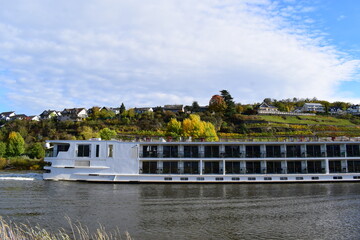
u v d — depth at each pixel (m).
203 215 23.83
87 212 24.41
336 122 112.62
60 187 35.59
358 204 27.67
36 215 23.34
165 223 21.67
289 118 115.81
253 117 113.44
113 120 117.12
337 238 18.94
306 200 29.25
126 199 29.23
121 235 19.08
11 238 17.16
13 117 157.75
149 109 139.88
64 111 147.75
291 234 19.62
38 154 76.25
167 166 40.62
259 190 34.44
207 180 39.56
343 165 41.56
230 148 41.56
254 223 21.88
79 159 40.12
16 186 36.03
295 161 41.72
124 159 39.97
